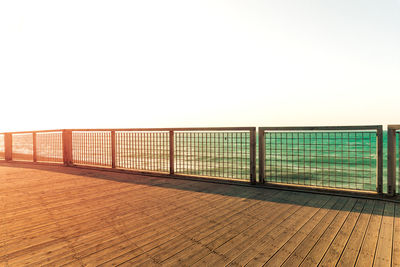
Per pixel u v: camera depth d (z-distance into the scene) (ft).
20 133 29.17
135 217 10.28
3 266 6.49
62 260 6.82
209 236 8.31
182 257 6.91
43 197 13.50
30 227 9.29
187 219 9.97
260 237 8.18
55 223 9.68
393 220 9.51
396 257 6.77
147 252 7.23
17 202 12.58
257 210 10.98
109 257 6.96
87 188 15.51
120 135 21.34
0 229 9.11
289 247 7.45
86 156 23.75
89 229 9.05
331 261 6.61
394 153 11.88
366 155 61.16
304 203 11.90
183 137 17.94
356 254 6.97
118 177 18.95
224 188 15.15
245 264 6.49
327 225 9.13
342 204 11.62
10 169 23.47
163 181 17.37
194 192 14.29
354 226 8.99
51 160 26.22
